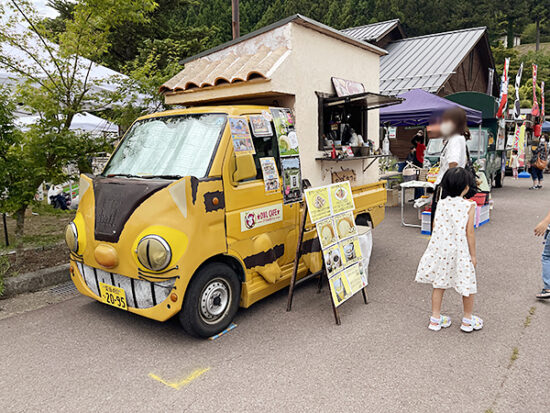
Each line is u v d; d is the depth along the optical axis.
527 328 3.91
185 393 2.98
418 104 10.11
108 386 3.08
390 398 2.87
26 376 3.22
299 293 4.95
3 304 4.64
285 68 4.67
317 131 5.26
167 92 5.66
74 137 5.69
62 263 5.70
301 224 4.27
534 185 13.93
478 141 11.35
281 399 2.88
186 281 3.47
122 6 5.73
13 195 5.31
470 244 3.66
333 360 3.39
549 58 47.66
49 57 6.11
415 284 5.20
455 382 3.05
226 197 3.81
